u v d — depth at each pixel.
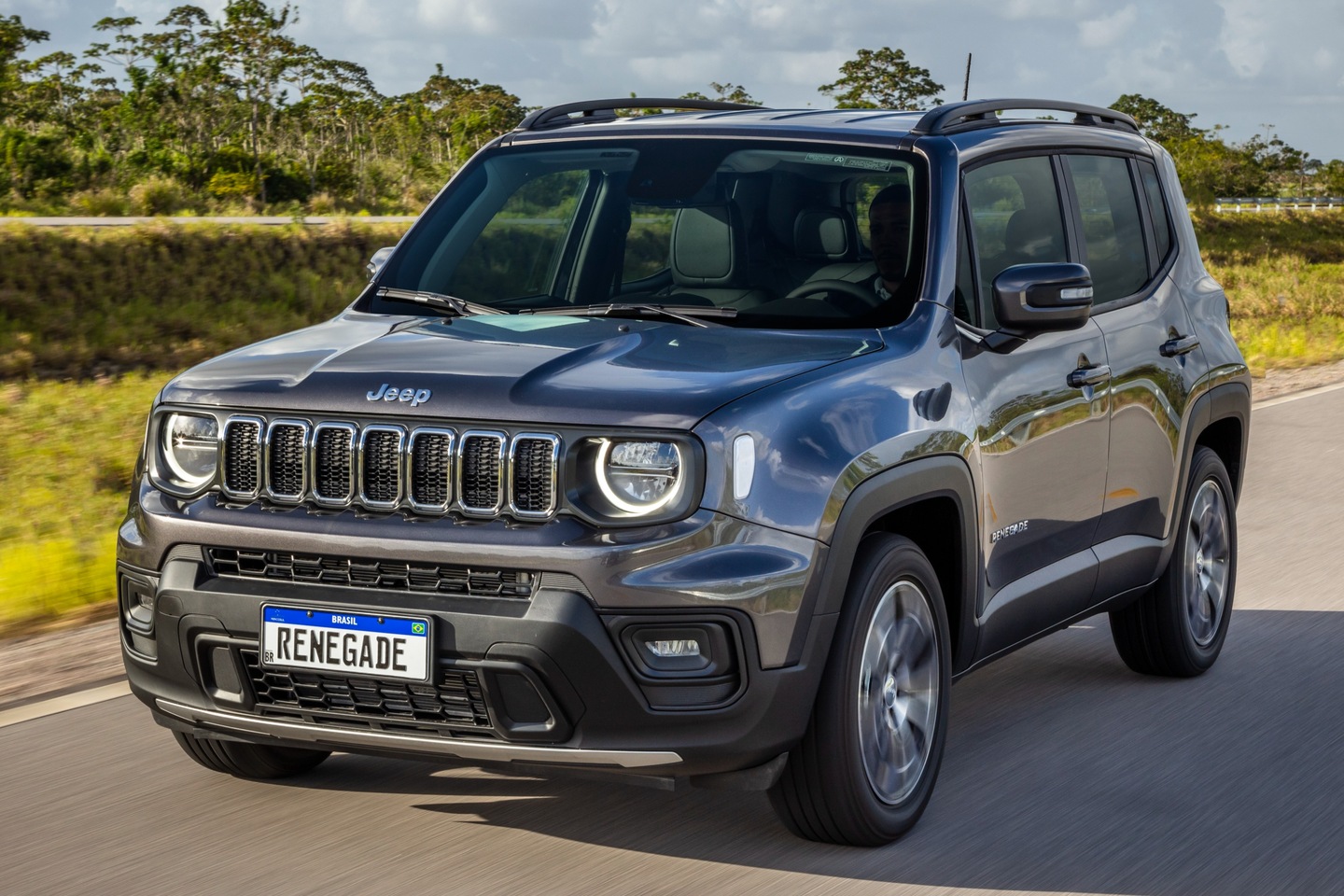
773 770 3.40
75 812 3.87
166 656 3.48
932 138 4.35
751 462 3.24
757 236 4.23
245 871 3.49
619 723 3.18
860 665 3.51
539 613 3.13
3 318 22.83
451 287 4.49
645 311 4.03
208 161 63.81
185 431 3.52
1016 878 3.54
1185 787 4.23
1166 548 5.18
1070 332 4.57
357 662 3.24
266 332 24.91
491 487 3.23
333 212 54.50
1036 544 4.36
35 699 4.93
